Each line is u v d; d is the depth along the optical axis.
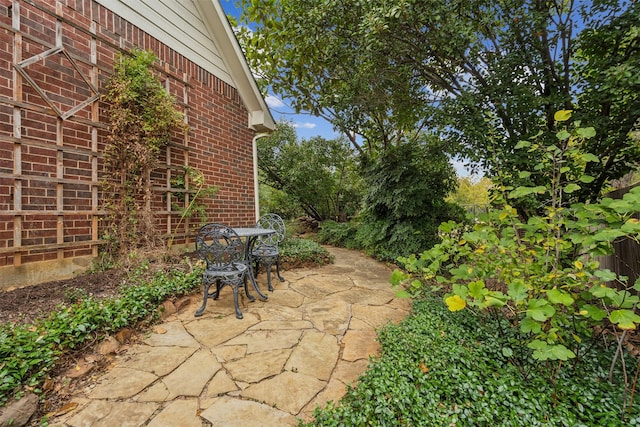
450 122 3.78
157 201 3.58
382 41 3.80
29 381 1.52
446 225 2.23
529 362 1.81
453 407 1.45
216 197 4.48
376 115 6.30
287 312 2.83
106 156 3.01
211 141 4.43
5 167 2.32
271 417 1.46
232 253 2.77
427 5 3.27
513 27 3.23
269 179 10.30
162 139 3.48
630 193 1.36
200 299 3.04
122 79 3.09
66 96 2.73
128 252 3.13
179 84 3.94
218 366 1.89
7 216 2.33
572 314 1.67
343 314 2.83
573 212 1.77
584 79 3.18
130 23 3.35
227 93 4.80
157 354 2.01
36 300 2.20
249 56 6.57
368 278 4.45
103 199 2.99
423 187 5.36
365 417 1.35
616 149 3.23
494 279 2.43
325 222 9.09
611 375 1.65
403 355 1.83
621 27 2.75
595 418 1.40
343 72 5.50
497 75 3.34
